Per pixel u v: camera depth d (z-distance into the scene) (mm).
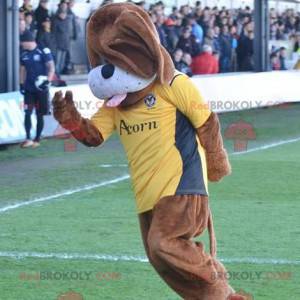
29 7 23078
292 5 36062
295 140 21516
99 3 26078
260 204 13578
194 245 7285
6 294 8875
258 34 30047
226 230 11703
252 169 17000
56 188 15102
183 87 7336
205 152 7527
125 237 11336
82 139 7707
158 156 7363
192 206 7312
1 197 14289
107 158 18562
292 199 14016
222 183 15398
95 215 12781
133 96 7402
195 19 28469
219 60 29578
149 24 7383
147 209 7453
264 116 26406
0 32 20406
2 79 20500
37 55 19562
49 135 21016
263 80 28141
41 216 12727
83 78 25656
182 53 26312
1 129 19609
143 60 7289
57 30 24516
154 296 8797
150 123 7383
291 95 28922
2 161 18250
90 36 7480
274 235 11438
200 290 7324
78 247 10812
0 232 11656
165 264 7289
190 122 7441
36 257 10336
